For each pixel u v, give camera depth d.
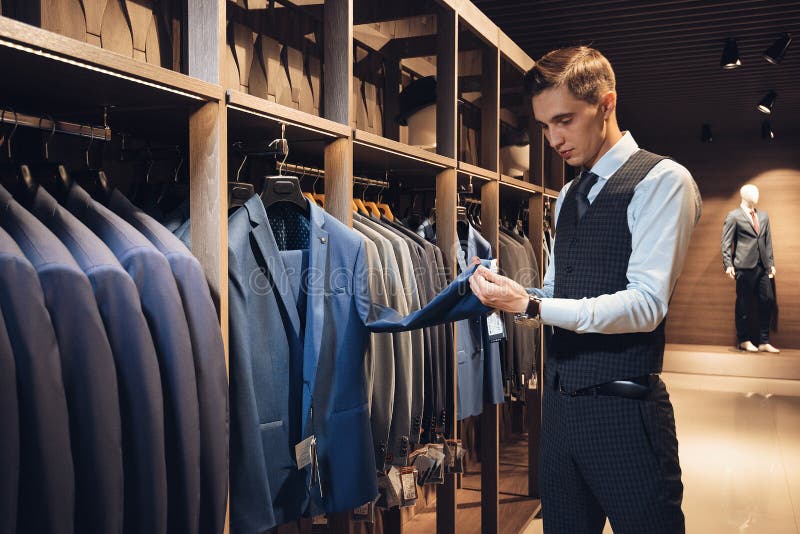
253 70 2.18
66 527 0.98
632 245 1.59
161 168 1.96
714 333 8.95
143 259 1.17
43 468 0.96
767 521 3.46
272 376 1.57
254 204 1.58
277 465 1.57
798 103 7.25
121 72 1.15
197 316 1.25
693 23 4.75
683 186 1.55
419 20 3.64
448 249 2.55
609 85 1.62
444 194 2.57
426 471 2.27
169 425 1.18
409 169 2.58
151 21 1.81
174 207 1.73
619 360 1.59
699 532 3.33
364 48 3.05
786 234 8.70
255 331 1.55
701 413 5.88
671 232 1.54
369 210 2.53
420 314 1.67
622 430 1.59
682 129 8.77
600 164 1.68
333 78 1.90
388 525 2.72
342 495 1.68
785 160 8.72
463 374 2.70
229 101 1.40
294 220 1.85
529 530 3.43
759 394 6.71
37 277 0.98
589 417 1.63
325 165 1.90
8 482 0.91
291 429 1.65
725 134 8.97
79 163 1.71
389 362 1.96
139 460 1.11
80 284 1.03
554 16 4.56
